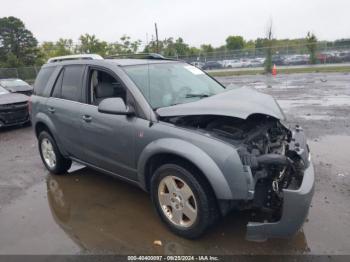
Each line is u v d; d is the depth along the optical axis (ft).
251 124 12.47
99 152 14.61
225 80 77.71
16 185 17.48
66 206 14.74
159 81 14.06
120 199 15.14
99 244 11.75
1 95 33.60
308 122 28.14
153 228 12.61
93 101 15.02
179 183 11.64
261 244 11.36
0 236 12.52
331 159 18.84
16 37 213.25
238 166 10.23
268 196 10.87
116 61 14.76
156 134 11.89
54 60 19.57
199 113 11.07
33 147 25.26
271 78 76.48
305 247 11.09
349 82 57.52
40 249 11.61
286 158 10.67
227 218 12.89
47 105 17.26
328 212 13.12
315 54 111.65
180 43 188.85
